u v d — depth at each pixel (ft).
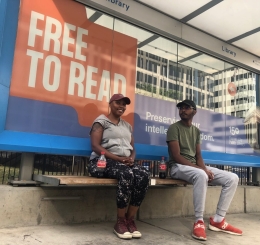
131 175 8.52
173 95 14.74
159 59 14.29
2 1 9.76
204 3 13.14
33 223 9.11
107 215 10.57
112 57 12.62
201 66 16.08
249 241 9.30
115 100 10.18
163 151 13.80
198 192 9.53
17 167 11.85
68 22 11.45
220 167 17.22
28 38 10.39
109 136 9.84
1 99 9.55
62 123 10.95
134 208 8.94
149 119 13.71
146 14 13.56
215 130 16.39
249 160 17.48
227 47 16.92
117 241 8.21
